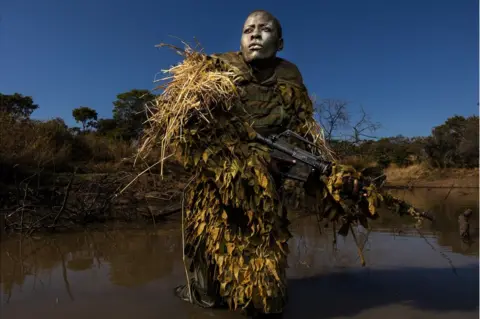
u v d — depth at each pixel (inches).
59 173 537.3
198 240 133.4
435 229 284.0
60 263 205.5
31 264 204.4
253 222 119.7
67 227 318.3
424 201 522.6
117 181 410.0
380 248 225.6
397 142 1280.8
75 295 152.4
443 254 211.6
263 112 135.4
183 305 140.1
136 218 360.2
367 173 130.8
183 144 120.9
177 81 131.3
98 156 707.4
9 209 354.6
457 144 1146.7
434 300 143.8
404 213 127.3
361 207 129.6
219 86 123.4
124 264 200.8
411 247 227.9
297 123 144.6
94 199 360.5
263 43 133.6
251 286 115.8
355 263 194.7
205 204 125.8
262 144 129.0
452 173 1037.2
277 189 129.8
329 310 134.5
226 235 120.5
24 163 509.4
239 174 118.5
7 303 144.3
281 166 130.9
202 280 135.9
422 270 182.2
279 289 119.7
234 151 120.7
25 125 644.1
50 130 692.7
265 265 117.8
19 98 1412.4
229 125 123.5
